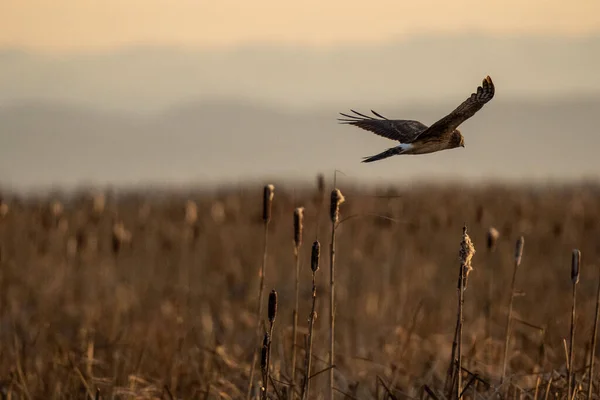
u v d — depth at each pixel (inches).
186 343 649.6
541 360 551.2
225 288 882.8
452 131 416.2
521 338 649.0
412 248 981.2
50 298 826.8
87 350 608.1
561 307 786.2
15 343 586.2
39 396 554.9
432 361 614.5
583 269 981.8
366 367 609.0
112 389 544.7
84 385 547.2
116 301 816.9
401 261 944.9
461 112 398.3
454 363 492.1
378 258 949.2
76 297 850.8
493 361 594.6
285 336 594.6
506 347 516.4
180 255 997.8
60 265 912.3
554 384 515.5
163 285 887.7
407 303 779.4
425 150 425.1
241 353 633.0
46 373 586.9
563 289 883.4
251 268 945.5
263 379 422.0
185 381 573.9
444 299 820.0
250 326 721.0
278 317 730.2
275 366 549.0
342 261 940.0
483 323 700.0
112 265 954.7
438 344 665.6
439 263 964.0
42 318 732.7
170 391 546.9
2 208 659.4
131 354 606.9
